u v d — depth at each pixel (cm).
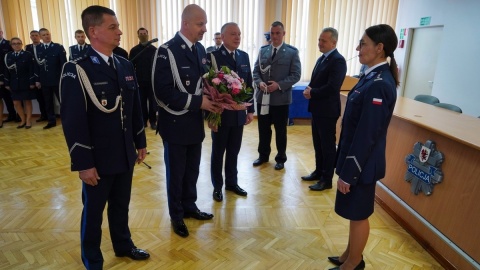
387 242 221
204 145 436
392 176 258
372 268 195
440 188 207
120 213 188
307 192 299
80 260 196
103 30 151
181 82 202
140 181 314
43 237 218
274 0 564
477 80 436
